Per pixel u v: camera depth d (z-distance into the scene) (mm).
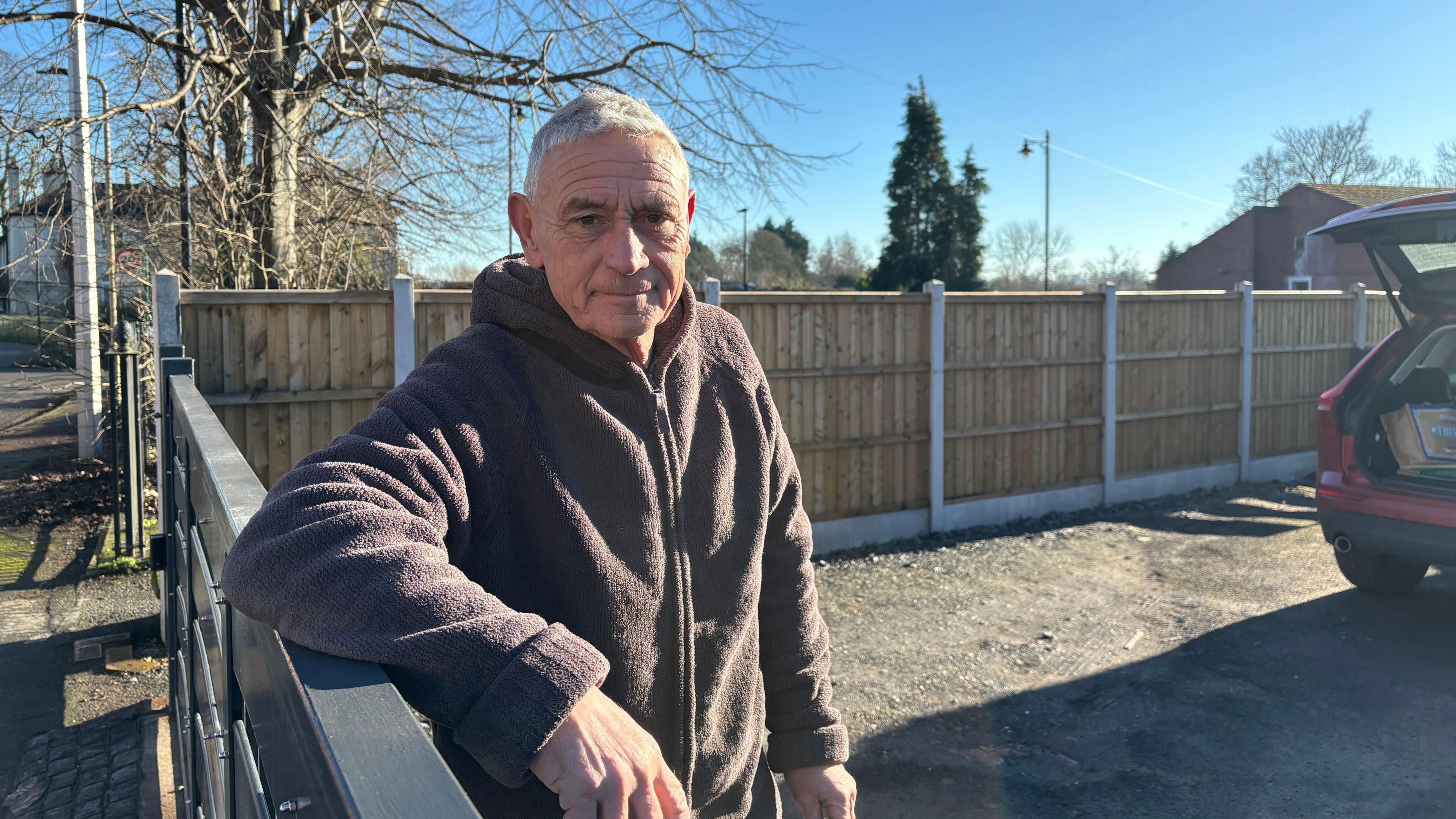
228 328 4957
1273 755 3512
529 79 7777
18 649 4473
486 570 1016
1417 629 4801
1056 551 6668
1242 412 9109
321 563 759
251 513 1091
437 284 9305
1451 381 5023
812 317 6574
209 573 1477
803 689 1442
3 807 3131
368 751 572
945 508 7281
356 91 7652
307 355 5145
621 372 1118
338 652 729
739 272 48875
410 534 832
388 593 753
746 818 1338
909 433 7078
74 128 6562
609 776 760
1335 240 4910
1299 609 5188
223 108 7441
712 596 1205
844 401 6773
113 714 3832
